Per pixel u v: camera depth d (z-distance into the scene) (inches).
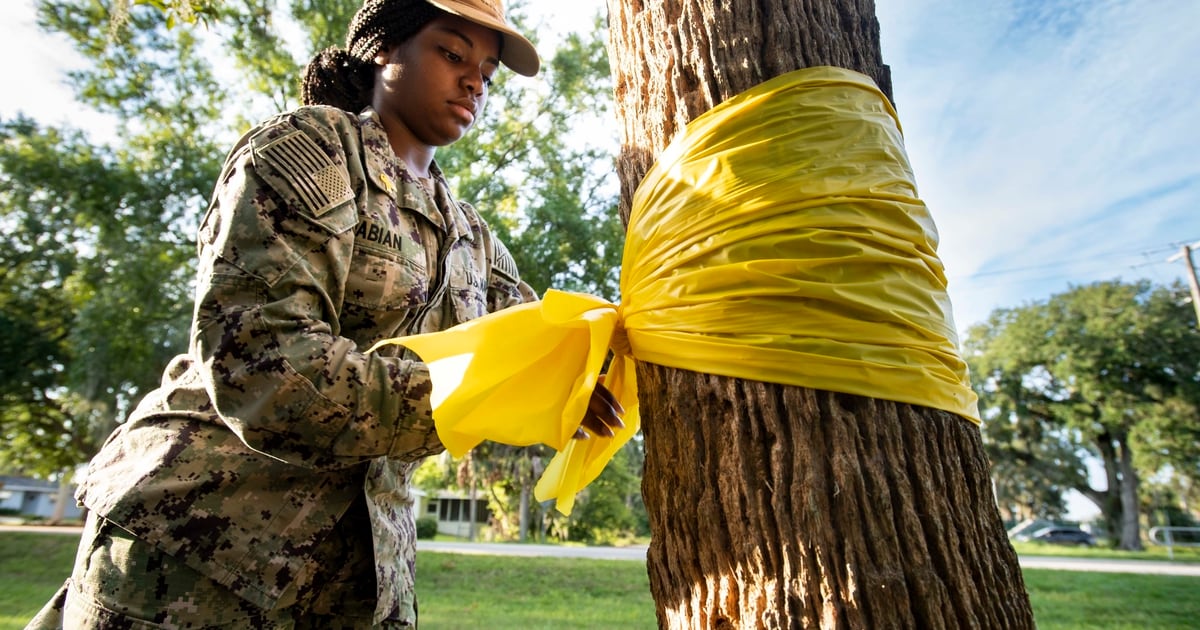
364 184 53.4
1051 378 1429.6
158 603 44.5
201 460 46.9
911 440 43.4
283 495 48.7
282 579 47.6
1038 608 306.5
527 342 47.6
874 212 45.5
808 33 52.1
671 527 47.6
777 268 43.3
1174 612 297.0
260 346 42.4
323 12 451.2
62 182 489.1
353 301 51.8
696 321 45.5
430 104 59.8
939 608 40.4
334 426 43.1
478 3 59.1
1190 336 1239.5
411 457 46.9
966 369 49.2
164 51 453.1
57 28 425.7
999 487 1573.6
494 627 238.5
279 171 46.8
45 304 687.7
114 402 570.9
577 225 482.9
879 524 41.3
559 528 1154.7
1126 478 1362.0
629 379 58.4
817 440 42.7
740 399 44.5
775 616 40.7
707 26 52.7
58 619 50.1
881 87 57.7
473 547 696.4
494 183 508.4
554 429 46.6
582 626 243.6
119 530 45.8
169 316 511.8
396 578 55.9
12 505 1899.6
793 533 41.4
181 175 490.0
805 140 46.6
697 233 46.6
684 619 45.8
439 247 60.8
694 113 52.1
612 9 64.7
